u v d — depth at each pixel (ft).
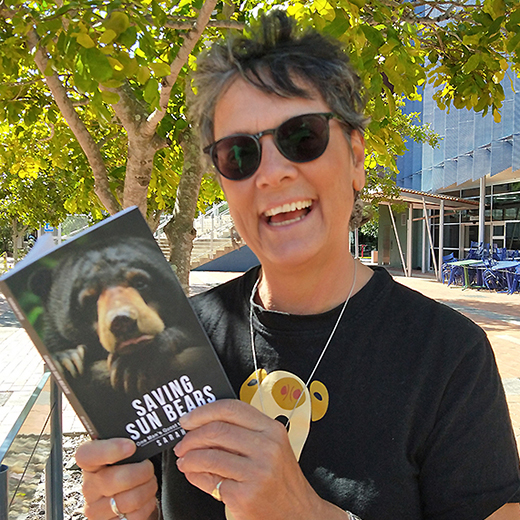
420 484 3.57
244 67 3.63
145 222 2.92
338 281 4.05
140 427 3.00
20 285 2.79
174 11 11.28
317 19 6.97
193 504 3.93
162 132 10.61
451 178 63.31
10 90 11.87
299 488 2.84
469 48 11.35
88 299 2.87
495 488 3.36
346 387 3.73
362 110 4.07
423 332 3.79
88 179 15.20
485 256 51.83
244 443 2.75
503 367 21.80
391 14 8.64
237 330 4.27
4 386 19.30
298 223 3.71
